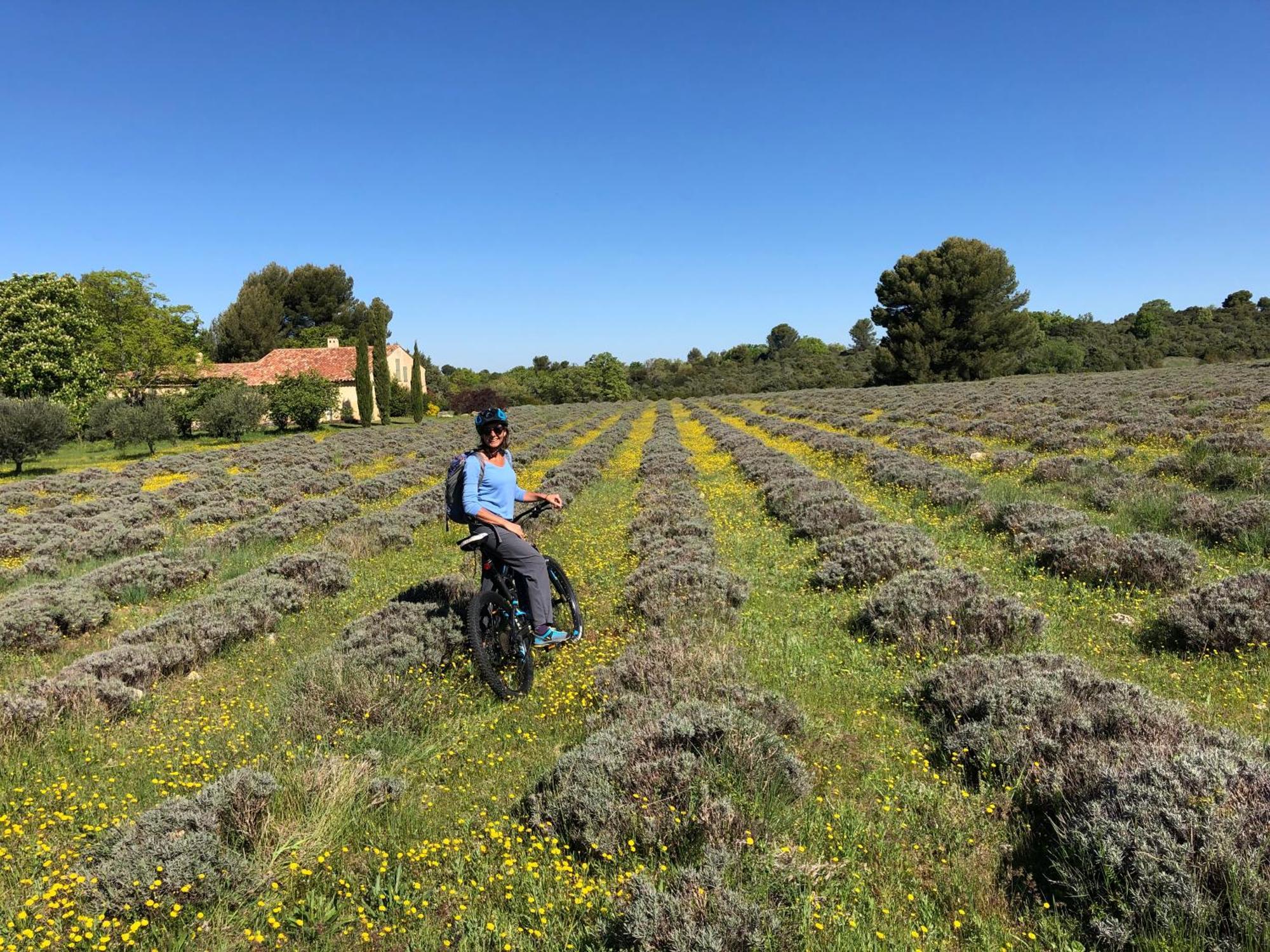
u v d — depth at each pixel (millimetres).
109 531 14742
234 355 88625
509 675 5746
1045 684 4480
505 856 3348
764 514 13039
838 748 4465
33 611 8148
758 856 3225
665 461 20578
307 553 10344
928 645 5879
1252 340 87375
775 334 155375
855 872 3189
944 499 11875
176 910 2883
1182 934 2586
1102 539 7785
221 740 5031
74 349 43594
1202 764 3297
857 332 141375
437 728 5043
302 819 3789
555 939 2869
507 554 5367
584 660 6082
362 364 61969
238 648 7414
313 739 4883
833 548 9180
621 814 3541
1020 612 6047
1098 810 3166
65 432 34281
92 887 3145
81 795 4336
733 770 3855
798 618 7160
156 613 9250
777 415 40344
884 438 23797
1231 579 5969
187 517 16797
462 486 5324
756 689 5035
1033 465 14812
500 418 5438
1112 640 5953
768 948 2703
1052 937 2809
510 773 4395
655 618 7031
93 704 5609
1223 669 5176
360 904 3150
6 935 2883
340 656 5953
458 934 2959
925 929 2859
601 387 105562
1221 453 12453
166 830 3564
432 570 10297
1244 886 2656
